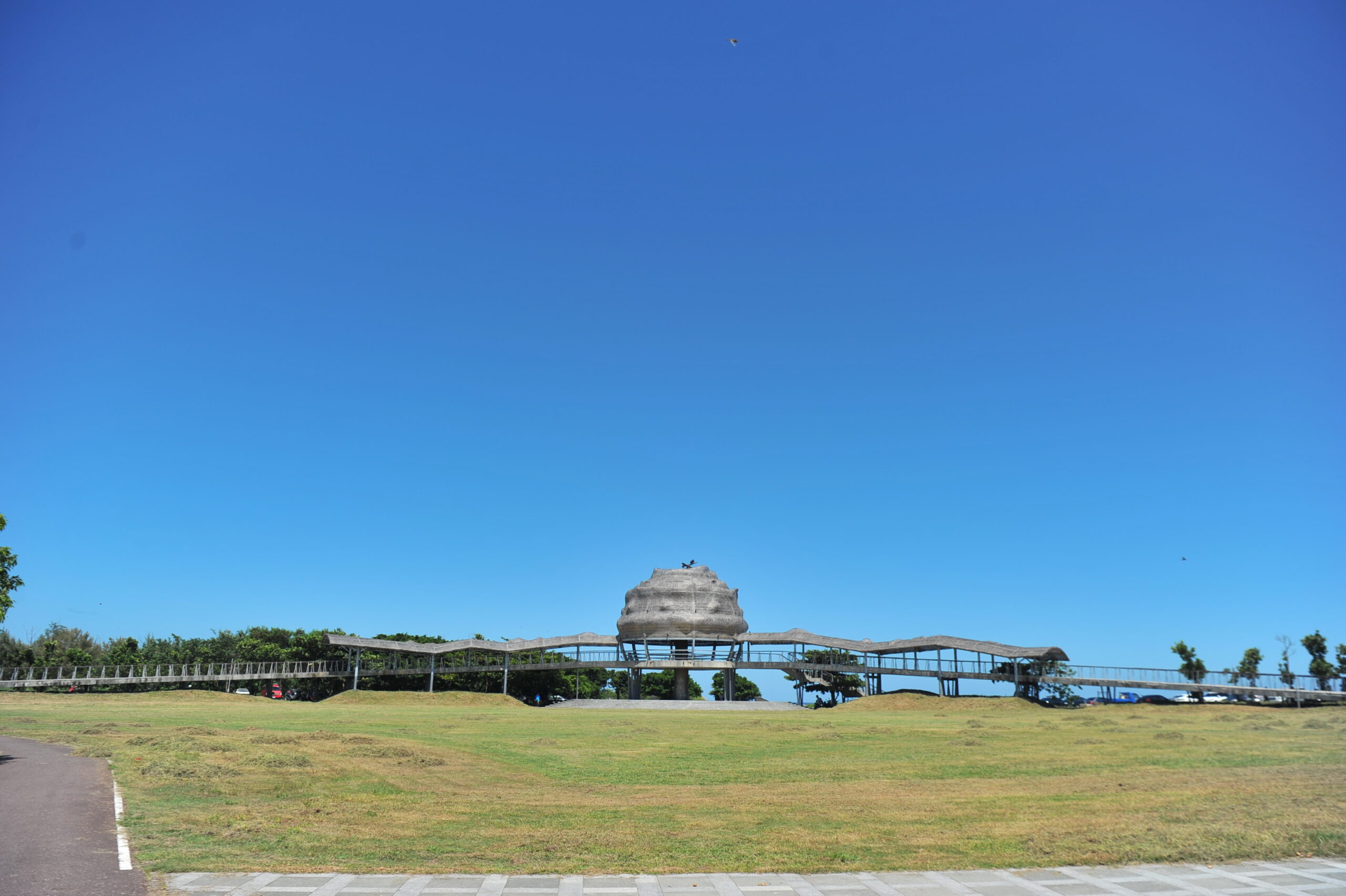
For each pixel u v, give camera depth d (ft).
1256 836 68.39
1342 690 274.77
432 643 425.69
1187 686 303.48
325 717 207.10
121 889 52.80
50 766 106.11
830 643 355.56
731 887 56.29
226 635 422.41
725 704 329.93
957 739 157.07
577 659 381.19
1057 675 309.22
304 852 63.10
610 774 113.39
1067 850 65.57
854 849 66.49
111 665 361.92
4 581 103.81
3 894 51.26
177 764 102.17
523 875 58.23
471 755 127.95
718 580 387.75
